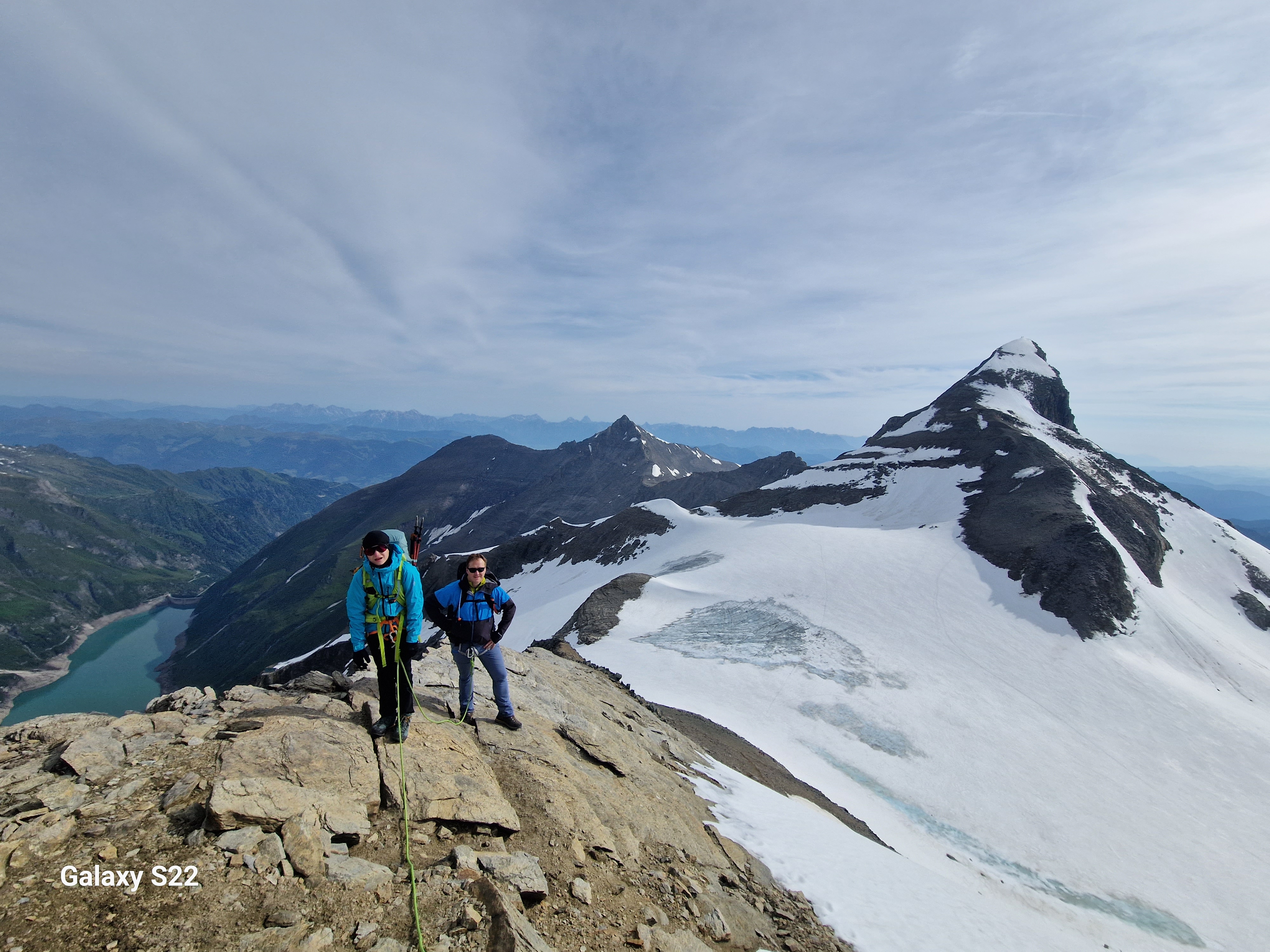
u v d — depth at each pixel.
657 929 6.03
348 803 6.13
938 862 19.08
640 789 9.70
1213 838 25.69
